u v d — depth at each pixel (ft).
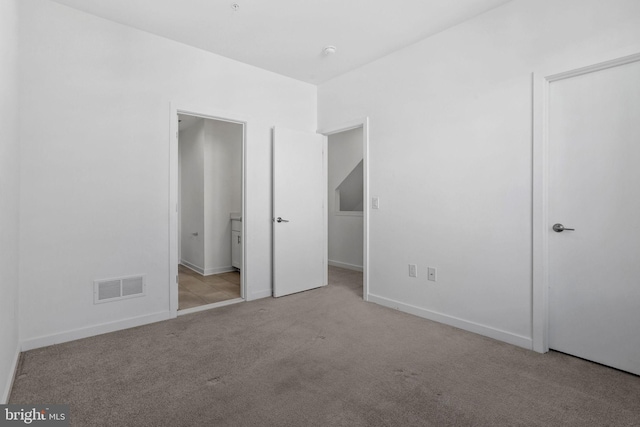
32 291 7.47
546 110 7.29
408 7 8.06
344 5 7.99
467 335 8.28
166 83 9.48
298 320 9.36
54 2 7.75
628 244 6.42
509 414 5.11
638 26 6.11
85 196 8.17
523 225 7.61
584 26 6.70
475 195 8.47
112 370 6.47
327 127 12.85
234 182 16.53
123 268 8.75
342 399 5.50
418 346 7.60
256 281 11.60
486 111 8.23
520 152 7.65
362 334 8.31
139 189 8.99
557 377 6.21
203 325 8.98
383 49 10.24
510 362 6.82
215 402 5.42
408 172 10.02
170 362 6.81
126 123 8.77
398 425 4.86
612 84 6.56
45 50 7.63
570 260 7.12
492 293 8.15
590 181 6.84
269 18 8.53
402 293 10.22
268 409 5.23
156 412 5.16
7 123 5.77
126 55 8.78
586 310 6.93
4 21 5.49
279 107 12.16
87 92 8.19
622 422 4.93
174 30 9.07
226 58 10.75
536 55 7.36
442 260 9.18
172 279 9.55
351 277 14.99
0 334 5.11
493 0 7.75
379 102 10.88
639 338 6.30
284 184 11.94
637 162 6.31
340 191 18.51
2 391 5.20
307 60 11.00
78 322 8.07
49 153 7.68
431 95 9.43
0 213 5.15
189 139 17.01
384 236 10.72
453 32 8.91
